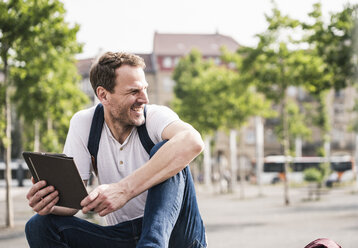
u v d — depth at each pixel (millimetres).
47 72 14250
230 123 34156
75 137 2660
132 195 2277
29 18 13141
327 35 16062
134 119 2518
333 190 37938
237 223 16078
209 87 34625
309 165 53531
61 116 18562
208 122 35781
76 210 2475
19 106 17891
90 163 2709
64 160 2227
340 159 52094
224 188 42281
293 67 20781
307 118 58594
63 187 2309
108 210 2291
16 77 14328
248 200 29453
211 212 21219
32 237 2410
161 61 72250
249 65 21766
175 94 50375
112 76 2453
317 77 18281
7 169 14414
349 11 15852
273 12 21219
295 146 55812
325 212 19328
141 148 2617
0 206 25062
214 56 71438
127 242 2586
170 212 2209
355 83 16234
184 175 2316
